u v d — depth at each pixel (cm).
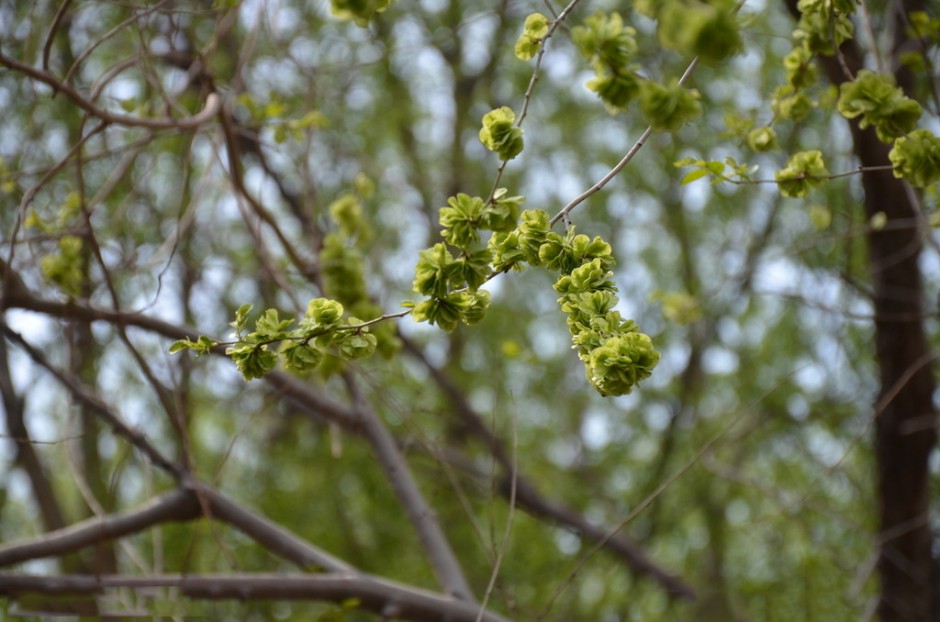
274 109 447
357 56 723
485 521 799
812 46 320
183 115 458
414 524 450
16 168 534
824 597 732
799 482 769
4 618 414
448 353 870
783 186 292
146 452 414
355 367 411
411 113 837
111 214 561
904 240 499
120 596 396
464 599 422
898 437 524
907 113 268
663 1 182
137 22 412
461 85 885
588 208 858
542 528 816
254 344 232
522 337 884
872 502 705
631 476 901
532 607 759
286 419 804
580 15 674
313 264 451
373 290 661
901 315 477
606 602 816
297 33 600
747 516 824
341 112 711
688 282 828
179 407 389
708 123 720
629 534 837
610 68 204
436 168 885
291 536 423
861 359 679
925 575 530
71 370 430
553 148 871
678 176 803
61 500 738
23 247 452
